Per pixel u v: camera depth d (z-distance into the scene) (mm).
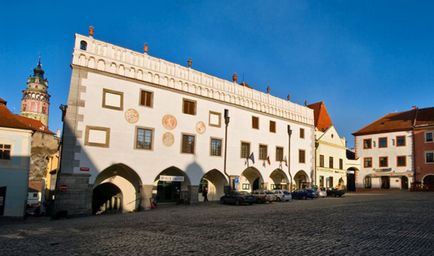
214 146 34094
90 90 26562
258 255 9422
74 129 25453
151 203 28469
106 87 27344
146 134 29109
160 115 30172
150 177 28781
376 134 59219
